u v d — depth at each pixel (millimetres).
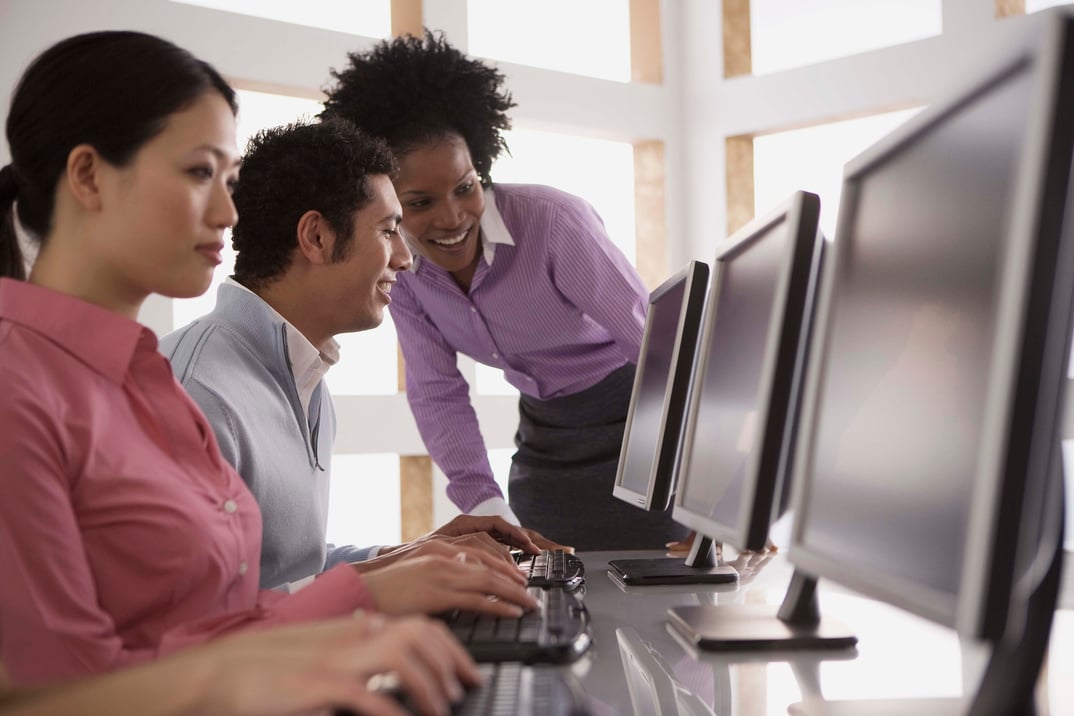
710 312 1354
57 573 812
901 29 4047
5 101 3188
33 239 989
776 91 4227
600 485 2260
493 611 1010
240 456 1339
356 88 2102
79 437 885
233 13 3525
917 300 709
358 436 3773
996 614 539
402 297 2340
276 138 1498
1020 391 537
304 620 959
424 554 1224
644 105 4383
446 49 2135
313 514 1472
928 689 797
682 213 4488
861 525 745
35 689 575
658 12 4430
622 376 2271
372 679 697
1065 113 534
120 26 3340
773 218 1099
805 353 1070
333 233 1492
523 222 2156
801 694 789
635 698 780
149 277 972
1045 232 535
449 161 2037
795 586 1045
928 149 720
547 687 697
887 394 734
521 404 2418
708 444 1261
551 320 2219
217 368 1370
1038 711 688
